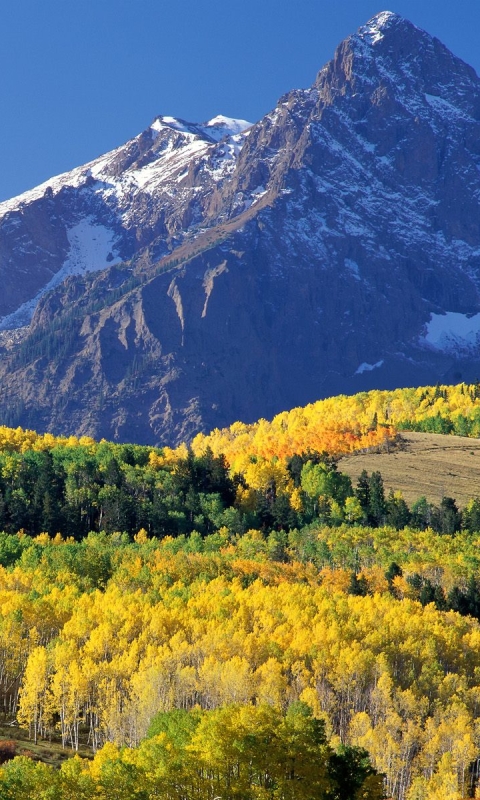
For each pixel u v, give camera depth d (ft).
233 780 577.43
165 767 581.94
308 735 590.96
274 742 584.40
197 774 581.94
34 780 579.48
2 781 575.38
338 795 581.94
